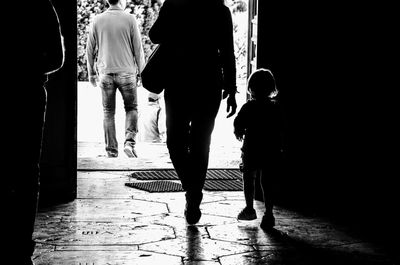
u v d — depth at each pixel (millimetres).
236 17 16062
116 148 9234
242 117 5012
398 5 5809
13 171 3135
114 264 3957
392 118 5906
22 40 3127
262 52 5820
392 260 4164
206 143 5047
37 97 3191
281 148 5039
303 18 5816
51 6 3246
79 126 12734
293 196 5945
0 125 3104
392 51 5852
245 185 5121
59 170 5902
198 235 4730
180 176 5219
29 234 3203
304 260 4129
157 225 5027
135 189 6617
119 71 9055
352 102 5898
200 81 4992
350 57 5863
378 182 5957
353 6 5812
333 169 5945
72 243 4441
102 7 16297
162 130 12328
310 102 5891
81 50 16516
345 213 5594
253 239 4648
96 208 5641
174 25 4996
